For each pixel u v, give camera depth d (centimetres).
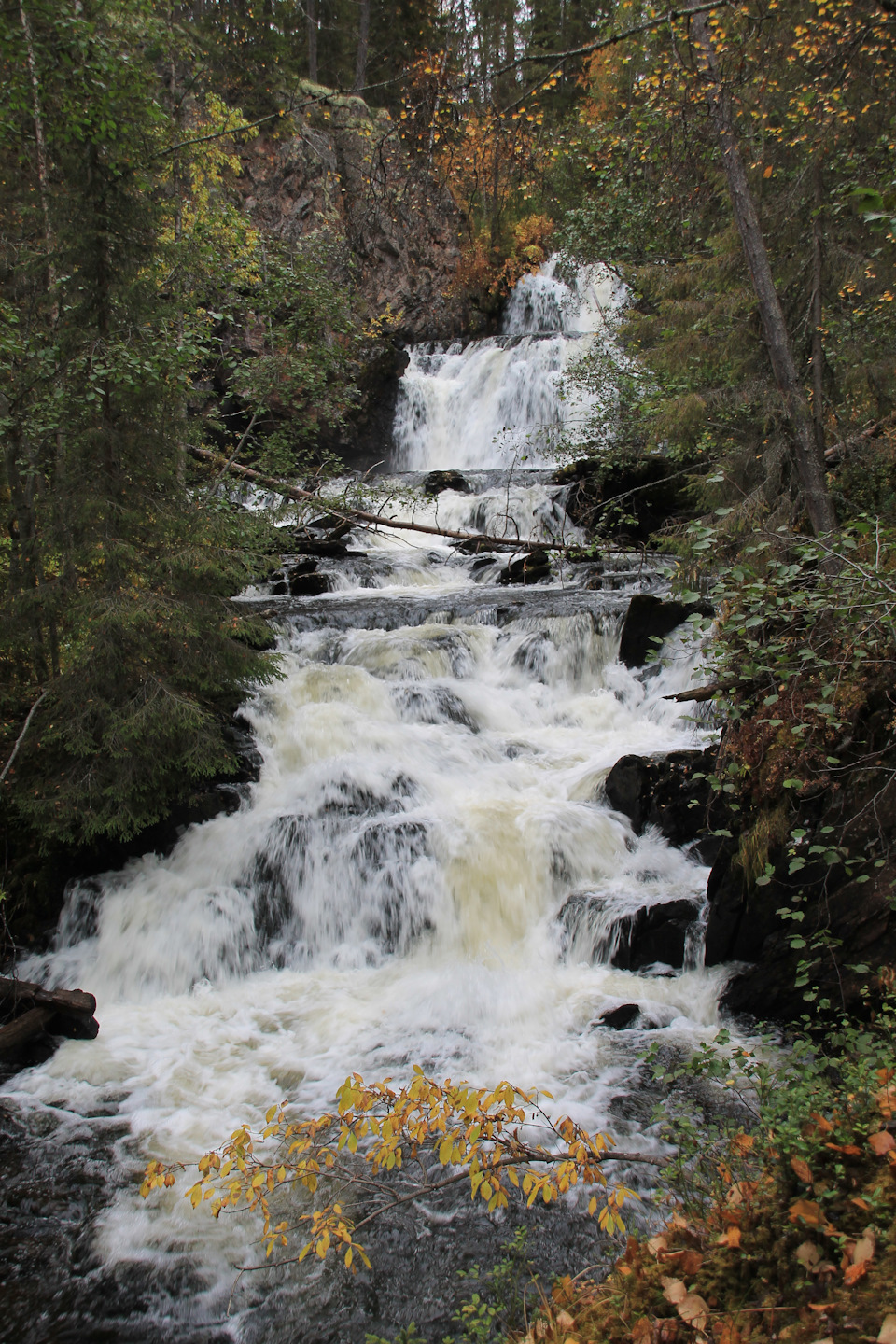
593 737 1004
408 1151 491
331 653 1173
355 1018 664
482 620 1263
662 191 1250
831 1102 350
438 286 3141
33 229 1002
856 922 548
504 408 2623
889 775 556
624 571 1486
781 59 816
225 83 2531
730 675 531
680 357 954
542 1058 590
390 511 1884
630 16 979
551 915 748
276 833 804
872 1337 208
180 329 1121
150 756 758
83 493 743
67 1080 592
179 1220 460
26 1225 461
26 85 912
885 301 827
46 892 784
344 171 2822
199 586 818
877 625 481
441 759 934
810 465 791
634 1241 304
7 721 841
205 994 718
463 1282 406
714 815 759
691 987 653
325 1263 425
